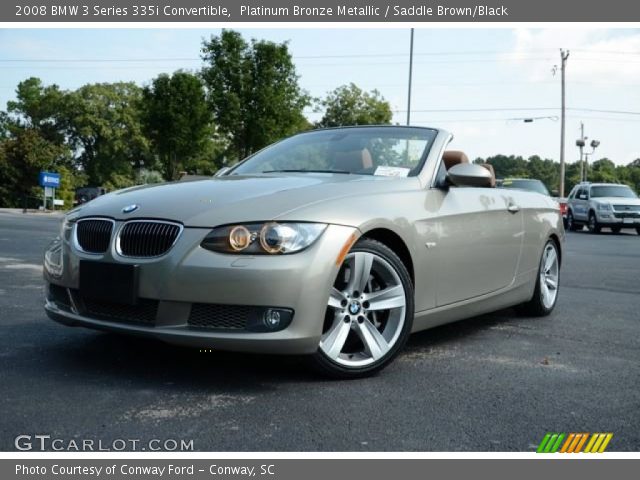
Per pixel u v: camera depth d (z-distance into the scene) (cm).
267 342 276
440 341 399
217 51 3888
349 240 295
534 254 468
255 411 260
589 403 280
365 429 243
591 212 2183
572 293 631
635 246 1446
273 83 3916
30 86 7050
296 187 314
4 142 4578
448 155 467
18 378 295
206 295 276
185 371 313
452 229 363
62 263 317
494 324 460
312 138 432
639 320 486
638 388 305
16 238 1160
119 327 293
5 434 230
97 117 6350
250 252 278
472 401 279
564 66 3825
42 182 3562
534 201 478
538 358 360
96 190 3519
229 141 4122
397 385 301
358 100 4712
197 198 305
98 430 236
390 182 346
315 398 278
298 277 278
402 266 324
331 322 311
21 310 462
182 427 241
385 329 325
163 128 4194
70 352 343
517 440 237
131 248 294
